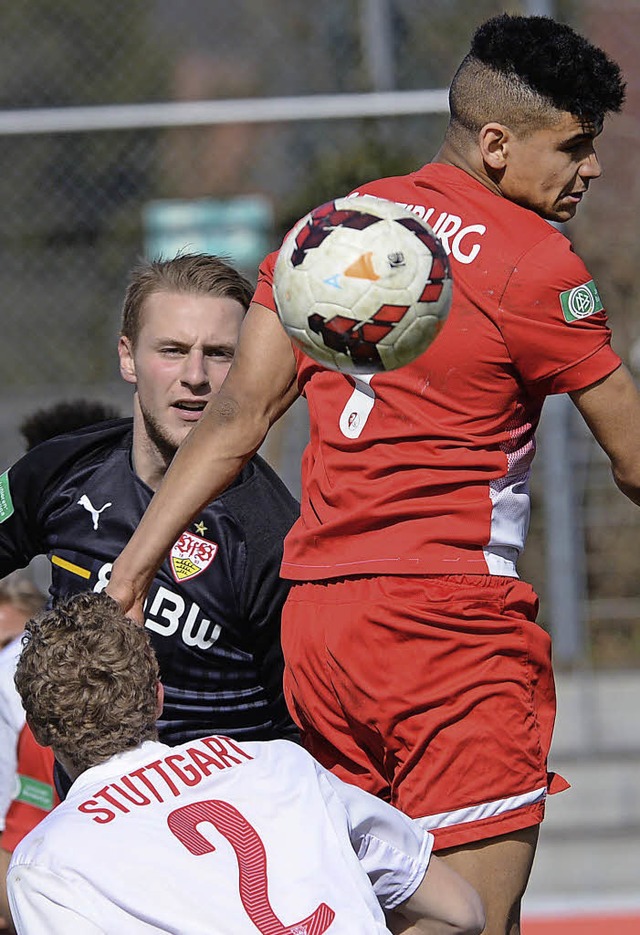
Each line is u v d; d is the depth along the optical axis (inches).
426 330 296.7
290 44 1636.3
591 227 1278.3
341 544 344.2
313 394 354.3
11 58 1601.9
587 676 1012.5
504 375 331.6
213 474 356.2
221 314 438.9
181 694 443.2
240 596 433.7
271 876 301.6
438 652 332.2
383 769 347.9
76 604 335.6
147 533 353.4
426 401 333.7
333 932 296.8
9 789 543.8
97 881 295.3
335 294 291.9
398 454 335.0
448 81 1314.0
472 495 334.6
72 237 1306.6
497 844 335.6
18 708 541.0
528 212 338.3
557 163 338.6
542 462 1077.8
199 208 1317.7
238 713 449.1
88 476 455.5
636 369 1220.5
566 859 959.6
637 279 1267.2
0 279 1343.5
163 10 1688.0
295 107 959.6
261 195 1402.6
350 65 1523.1
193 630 435.8
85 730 321.1
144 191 1326.3
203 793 315.0
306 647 350.3
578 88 333.1
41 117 959.0
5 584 626.8
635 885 918.4
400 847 321.1
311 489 355.3
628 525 1055.0
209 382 438.0
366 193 355.6
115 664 325.4
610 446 341.4
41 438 589.0
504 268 326.0
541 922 838.5
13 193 1300.4
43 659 325.1
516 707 335.9
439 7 1316.4
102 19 1630.2
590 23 1422.2
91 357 1353.3
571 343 328.2
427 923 325.1
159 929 292.7
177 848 301.9
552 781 369.7
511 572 343.3
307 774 323.0
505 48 338.0
